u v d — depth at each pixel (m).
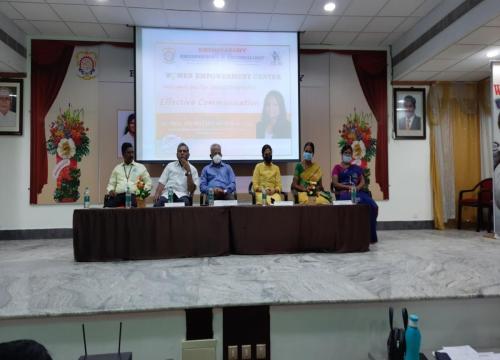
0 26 4.40
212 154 4.14
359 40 5.38
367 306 1.91
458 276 2.41
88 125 5.09
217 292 2.05
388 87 5.60
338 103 5.48
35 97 5.00
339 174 4.22
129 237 3.11
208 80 5.05
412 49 4.98
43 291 2.12
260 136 5.12
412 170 5.61
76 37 5.09
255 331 1.85
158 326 1.80
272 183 4.19
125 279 2.41
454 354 1.71
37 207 5.02
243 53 5.10
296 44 5.14
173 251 3.15
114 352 1.77
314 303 1.87
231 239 3.29
